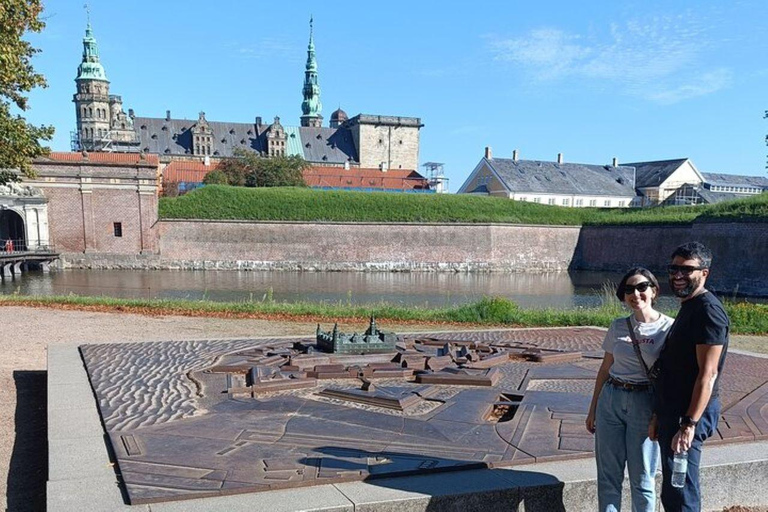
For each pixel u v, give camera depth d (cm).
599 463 421
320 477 456
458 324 1694
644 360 396
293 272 5403
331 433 567
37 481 561
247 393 711
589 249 6284
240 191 5700
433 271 5859
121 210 5062
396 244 5812
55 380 773
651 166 9412
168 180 7425
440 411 646
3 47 1515
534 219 6275
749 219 4459
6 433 691
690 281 376
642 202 8831
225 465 481
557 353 964
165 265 5194
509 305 1780
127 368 844
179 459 494
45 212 4791
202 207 5434
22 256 4334
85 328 1459
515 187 8031
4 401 816
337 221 5678
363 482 457
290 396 706
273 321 1672
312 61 13450
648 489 400
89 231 4972
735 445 558
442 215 6053
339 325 1619
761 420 630
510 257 6100
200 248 5316
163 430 571
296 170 7619
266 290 3678
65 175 4872
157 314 1755
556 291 4000
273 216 5562
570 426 598
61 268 4884
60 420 605
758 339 1536
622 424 408
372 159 11381
